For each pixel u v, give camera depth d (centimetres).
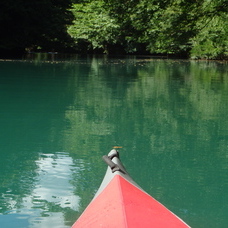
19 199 480
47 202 473
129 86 1541
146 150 700
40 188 514
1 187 514
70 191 507
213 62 3619
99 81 1675
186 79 1883
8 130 809
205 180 565
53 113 980
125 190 364
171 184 546
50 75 1842
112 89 1431
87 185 527
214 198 503
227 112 1038
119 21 2239
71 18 4103
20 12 3384
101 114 987
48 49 4997
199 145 739
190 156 673
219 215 457
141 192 371
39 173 569
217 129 857
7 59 2942
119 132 819
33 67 2272
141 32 2473
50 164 611
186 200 495
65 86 1465
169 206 478
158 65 2997
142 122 912
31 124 863
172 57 4666
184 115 995
